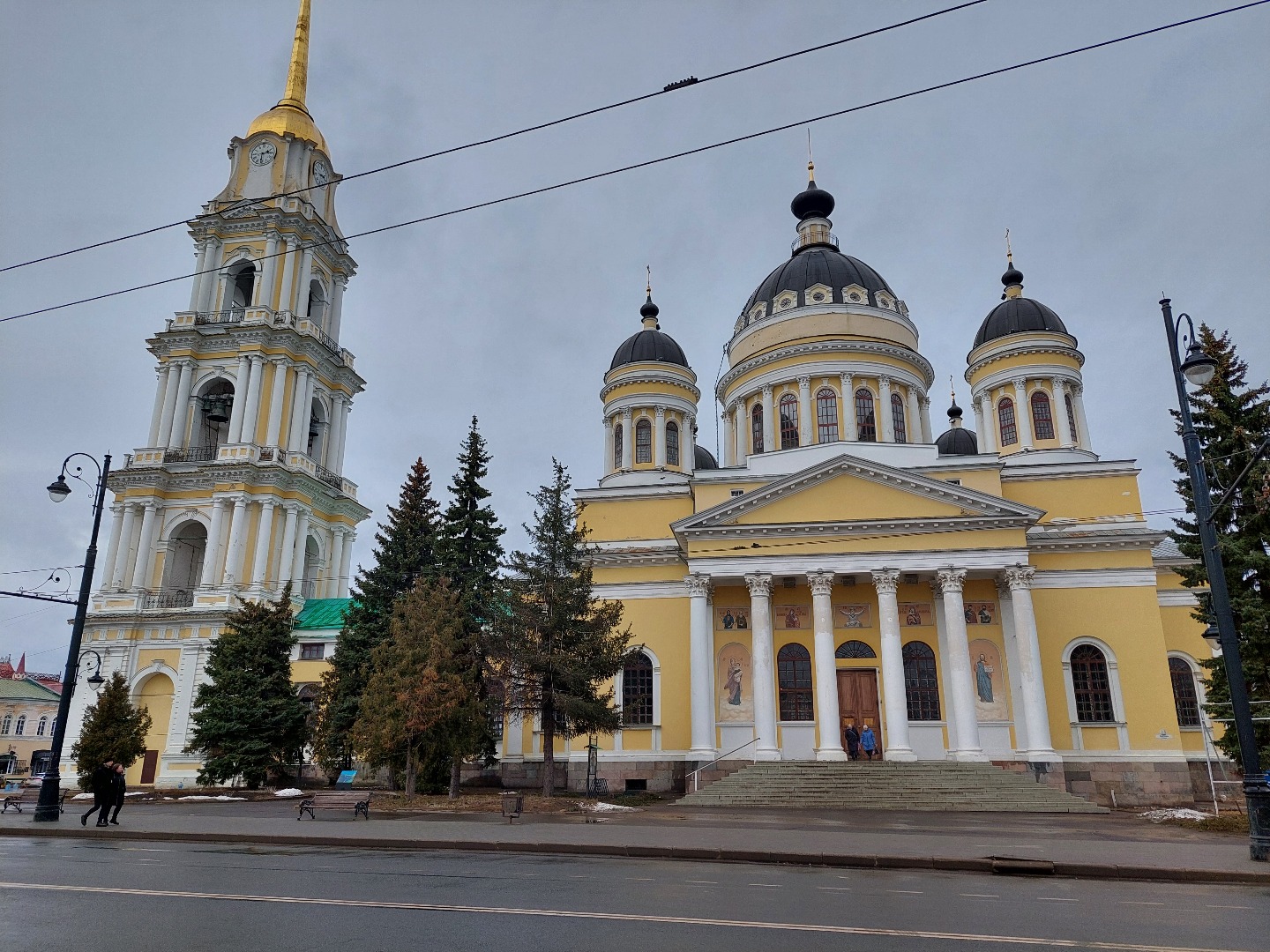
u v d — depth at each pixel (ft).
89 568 86.74
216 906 34.81
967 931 32.09
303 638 157.79
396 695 101.19
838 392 152.97
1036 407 152.76
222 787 126.00
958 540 119.65
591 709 101.24
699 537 126.21
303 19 210.38
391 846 60.08
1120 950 29.12
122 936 29.40
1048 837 68.85
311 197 193.88
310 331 181.47
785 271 170.71
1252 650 86.53
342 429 193.57
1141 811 101.71
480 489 140.26
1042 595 126.00
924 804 100.37
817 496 125.90
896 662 116.57
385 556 139.03
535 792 115.55
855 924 33.17
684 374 168.86
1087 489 134.41
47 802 77.97
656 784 126.52
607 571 137.08
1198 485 61.36
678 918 33.58
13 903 35.40
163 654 157.38
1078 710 121.80
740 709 126.93
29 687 293.02
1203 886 47.32
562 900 37.37
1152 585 123.65
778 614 130.82
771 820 82.53
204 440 178.50
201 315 178.29
